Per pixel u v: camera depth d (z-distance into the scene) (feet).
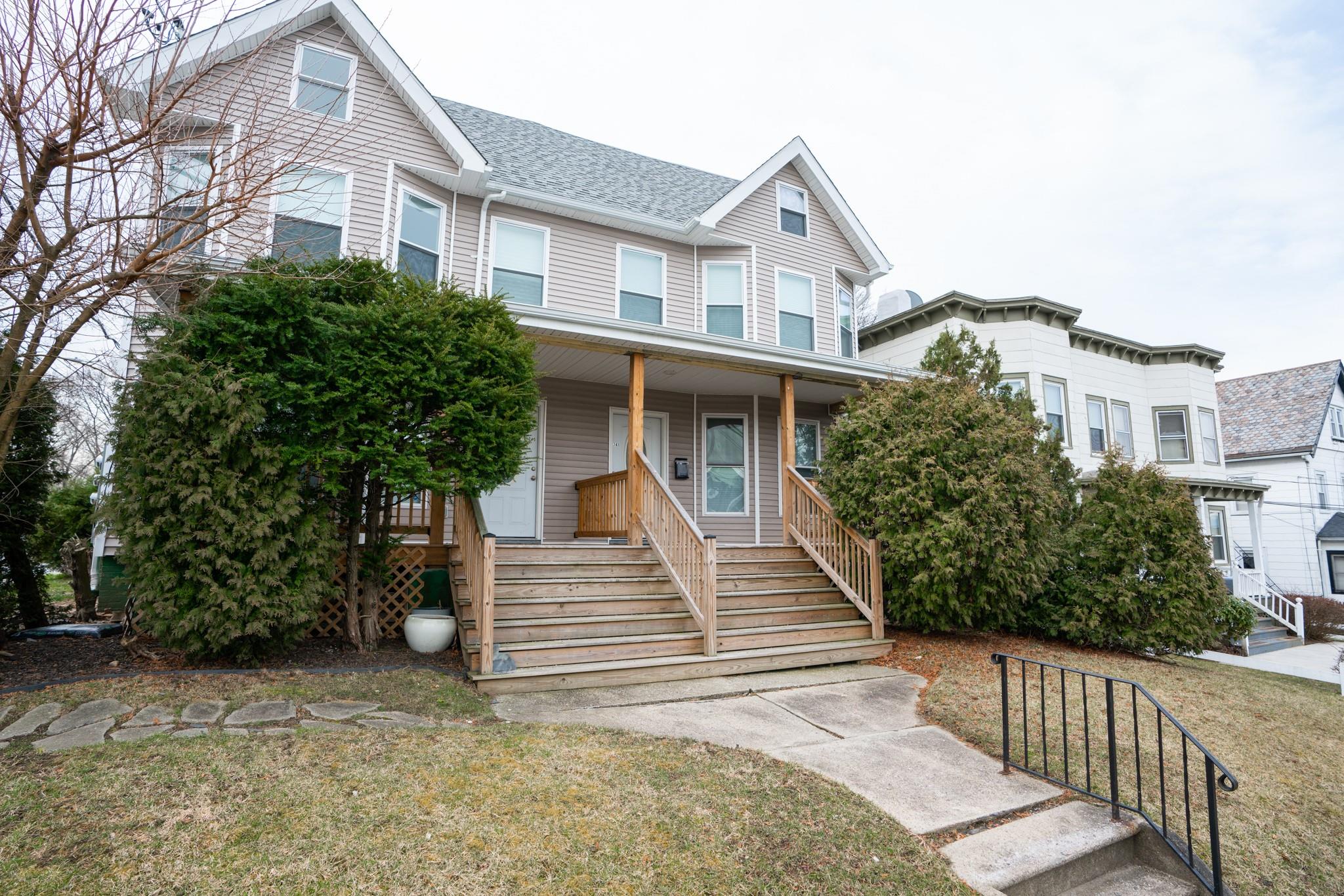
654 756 13.97
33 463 20.86
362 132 30.60
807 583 29.09
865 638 26.43
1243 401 83.82
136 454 17.01
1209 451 61.41
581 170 41.57
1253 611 45.80
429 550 25.66
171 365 17.02
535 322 26.86
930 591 26.35
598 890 9.29
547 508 35.70
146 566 16.96
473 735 14.55
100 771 11.42
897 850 11.19
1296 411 77.51
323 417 18.98
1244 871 12.81
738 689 20.80
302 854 9.43
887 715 18.99
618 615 23.30
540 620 21.70
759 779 13.23
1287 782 16.61
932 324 51.57
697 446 40.60
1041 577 28.09
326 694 16.71
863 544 27.55
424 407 20.81
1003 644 28.66
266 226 19.33
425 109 31.65
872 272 47.57
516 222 36.11
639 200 40.57
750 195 43.09
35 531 22.30
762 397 42.14
